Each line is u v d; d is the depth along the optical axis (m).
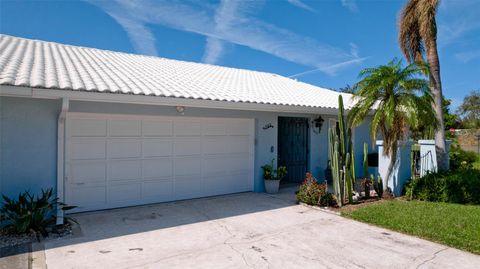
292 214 7.75
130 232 6.26
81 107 7.28
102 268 4.64
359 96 9.19
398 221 6.84
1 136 6.28
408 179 9.96
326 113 11.55
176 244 5.64
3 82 5.50
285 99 10.74
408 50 12.69
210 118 9.58
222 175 9.98
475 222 6.70
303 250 5.39
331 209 8.16
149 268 4.67
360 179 13.34
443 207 8.14
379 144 10.09
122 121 8.09
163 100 7.41
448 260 5.00
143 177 8.47
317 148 12.55
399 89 8.69
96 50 12.81
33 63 7.92
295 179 12.85
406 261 4.97
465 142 30.91
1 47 9.27
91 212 7.64
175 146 8.98
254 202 9.02
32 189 6.61
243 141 10.45
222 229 6.52
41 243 5.59
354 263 4.88
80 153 7.52
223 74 14.21
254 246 5.57
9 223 6.26
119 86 7.25
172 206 8.41
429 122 8.76
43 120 6.72
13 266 4.66
